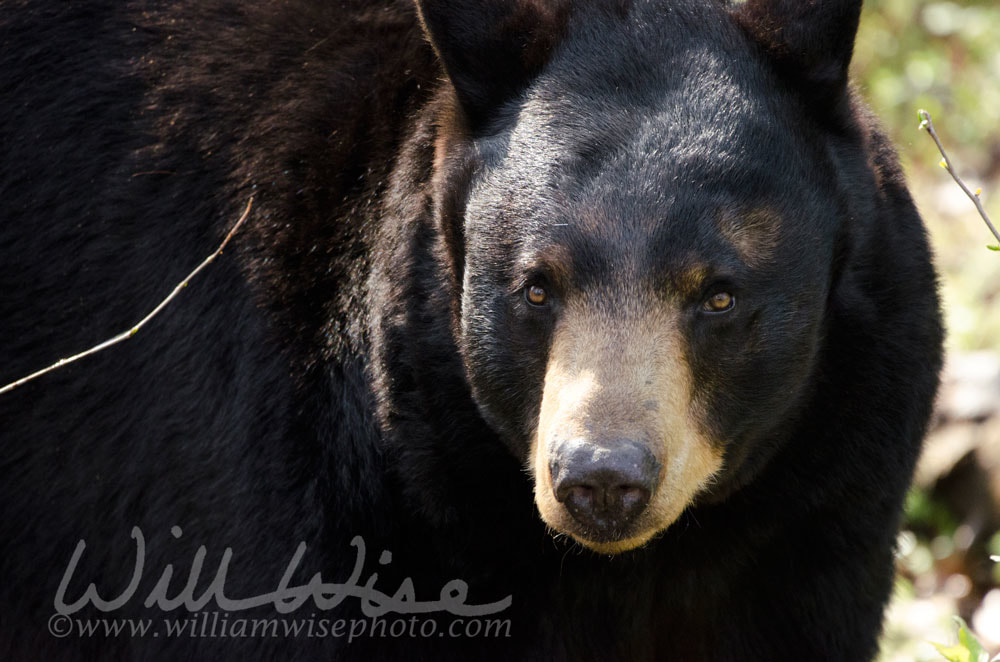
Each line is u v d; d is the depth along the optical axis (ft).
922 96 55.88
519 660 24.72
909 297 23.15
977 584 38.37
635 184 20.66
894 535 24.94
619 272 20.45
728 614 25.07
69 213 26.05
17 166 26.43
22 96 26.61
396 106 24.88
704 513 23.84
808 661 24.94
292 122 25.31
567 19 22.79
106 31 26.58
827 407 23.06
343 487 24.07
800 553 24.23
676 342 20.54
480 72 22.76
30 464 26.13
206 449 24.81
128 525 25.57
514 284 21.22
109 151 26.08
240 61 26.03
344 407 24.11
